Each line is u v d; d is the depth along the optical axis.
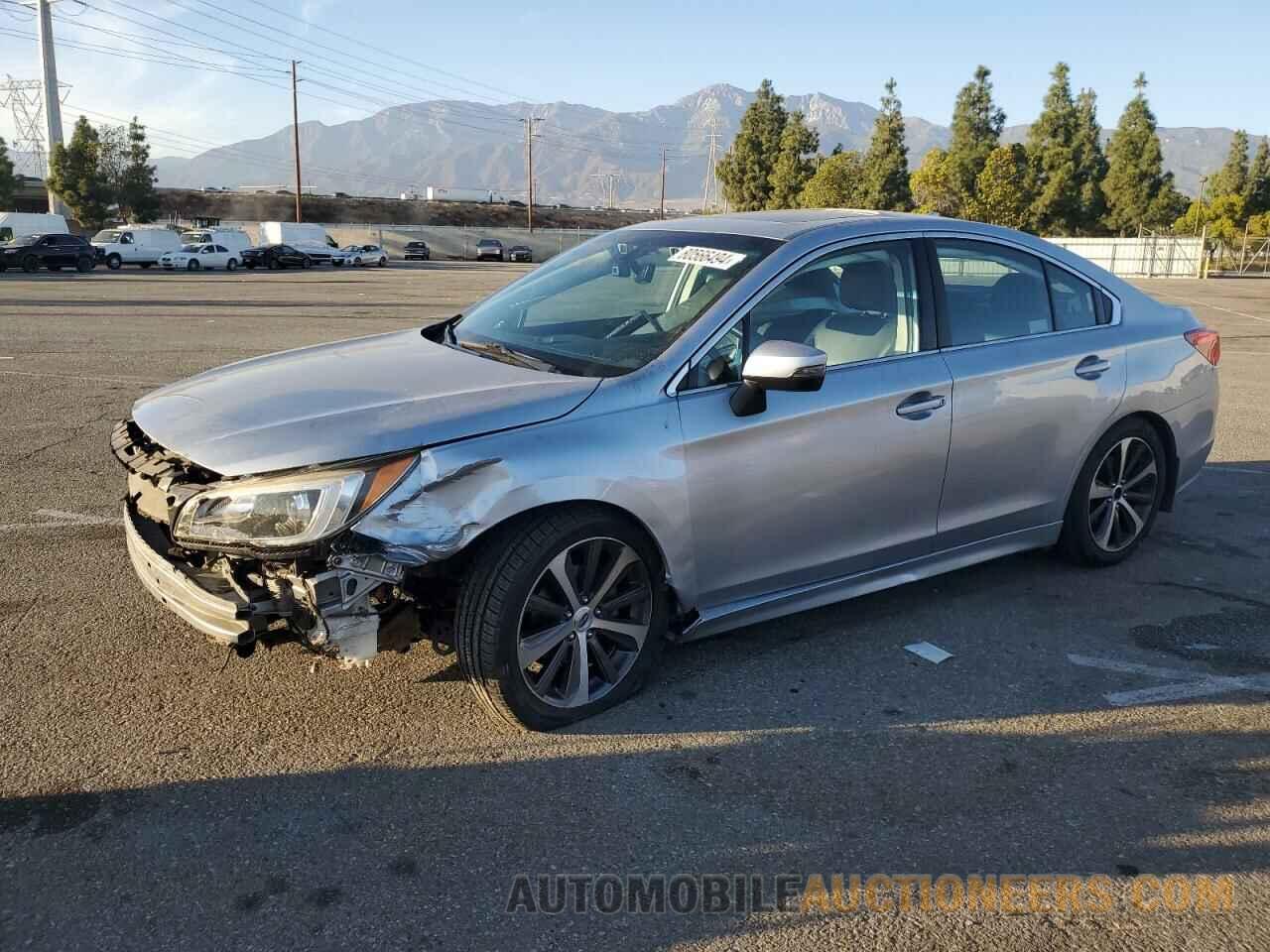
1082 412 4.60
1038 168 63.66
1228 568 5.09
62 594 4.49
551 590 3.34
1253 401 9.98
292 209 98.69
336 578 2.95
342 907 2.55
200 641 4.04
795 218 4.29
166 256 44.56
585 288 4.20
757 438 3.60
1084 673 3.92
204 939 2.43
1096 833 2.92
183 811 2.93
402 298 25.75
